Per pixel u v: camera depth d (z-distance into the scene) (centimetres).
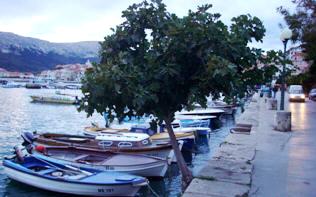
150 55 809
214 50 806
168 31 798
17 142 2855
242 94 888
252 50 877
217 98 881
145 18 877
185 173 962
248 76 915
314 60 3875
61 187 1408
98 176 1425
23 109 5872
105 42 894
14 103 6950
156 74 795
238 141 1243
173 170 1861
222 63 742
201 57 796
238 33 840
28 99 7944
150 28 888
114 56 891
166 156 1859
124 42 891
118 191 1354
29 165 1590
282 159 1004
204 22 797
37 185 1474
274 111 3011
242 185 698
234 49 803
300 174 834
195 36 791
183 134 2355
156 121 959
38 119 4628
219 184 698
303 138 1438
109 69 757
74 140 1989
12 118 4669
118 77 743
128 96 775
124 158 1639
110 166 1559
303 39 3147
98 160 1670
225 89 848
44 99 7006
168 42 803
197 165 2039
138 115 889
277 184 749
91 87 755
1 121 4334
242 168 839
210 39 797
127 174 1481
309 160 993
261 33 886
